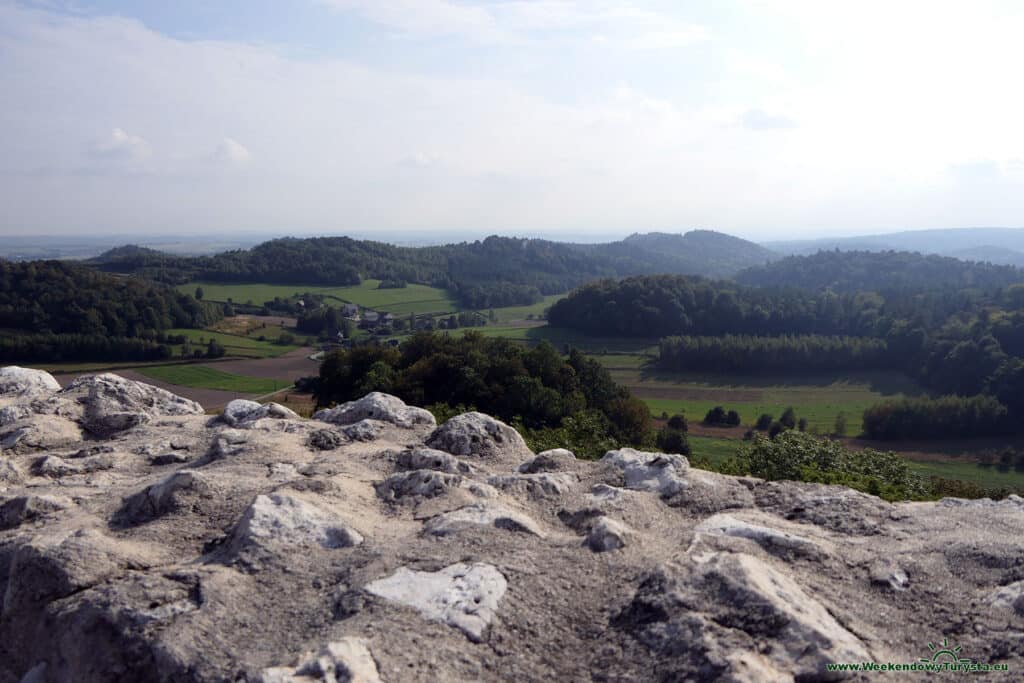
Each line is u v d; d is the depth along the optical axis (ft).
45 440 28.55
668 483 19.69
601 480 20.97
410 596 13.70
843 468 33.40
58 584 14.75
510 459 24.90
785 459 33.73
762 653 11.51
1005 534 15.49
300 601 13.98
